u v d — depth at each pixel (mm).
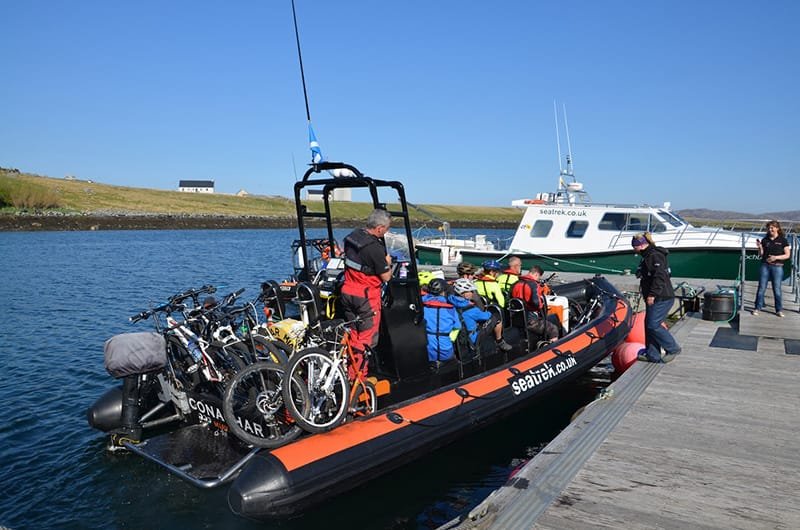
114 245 38312
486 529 3180
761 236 13953
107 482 4934
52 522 4375
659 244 14055
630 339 8641
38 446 5703
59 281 19016
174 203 94562
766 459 4121
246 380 4492
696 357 6973
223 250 34906
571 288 9547
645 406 5242
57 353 9406
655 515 3346
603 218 14836
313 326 4660
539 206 15516
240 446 4711
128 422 5012
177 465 4477
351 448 4180
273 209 101250
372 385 4805
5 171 94875
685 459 4117
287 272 22750
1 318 12453
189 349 4844
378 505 4762
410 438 4531
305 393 4227
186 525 4340
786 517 3328
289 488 3805
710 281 13156
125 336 4801
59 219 60688
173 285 18375
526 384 5797
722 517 3326
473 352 6105
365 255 4609
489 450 5895
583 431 4625
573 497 3553
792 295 11461
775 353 7164
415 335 5320
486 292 6734
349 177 5039
